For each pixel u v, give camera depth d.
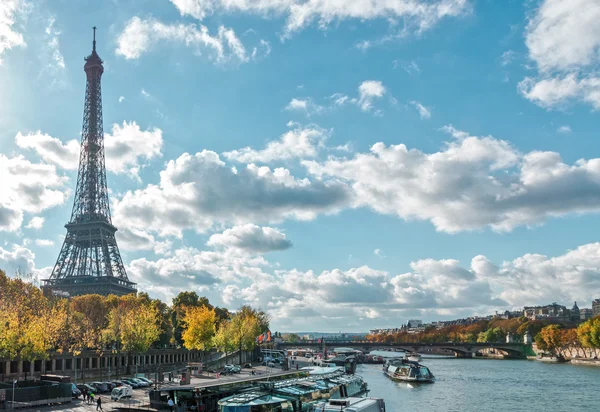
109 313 195.88
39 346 123.44
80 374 159.50
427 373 199.25
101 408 93.19
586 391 169.38
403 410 132.00
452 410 132.50
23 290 157.12
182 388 89.31
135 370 184.75
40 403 97.19
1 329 121.25
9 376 130.88
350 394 112.88
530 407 137.12
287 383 95.75
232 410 77.19
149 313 180.38
